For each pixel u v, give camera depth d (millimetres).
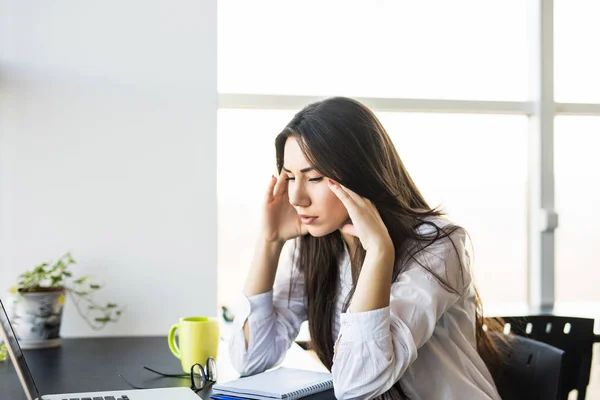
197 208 2080
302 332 2242
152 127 2062
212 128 2092
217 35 2098
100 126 2035
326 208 1394
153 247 2059
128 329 2045
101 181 2033
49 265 2000
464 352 1397
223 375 1526
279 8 2305
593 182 2543
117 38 2047
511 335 1532
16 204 1992
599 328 2170
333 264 1560
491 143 2480
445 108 2395
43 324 1838
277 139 1459
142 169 2055
